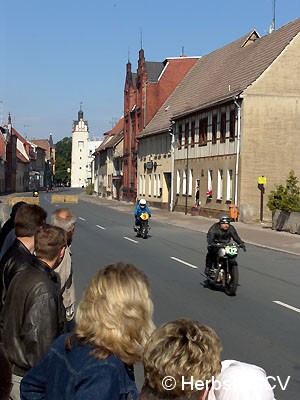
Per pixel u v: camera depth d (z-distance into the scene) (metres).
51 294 4.15
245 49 49.78
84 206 61.34
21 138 136.38
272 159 38.12
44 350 4.05
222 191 41.38
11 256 4.86
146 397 2.74
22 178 127.94
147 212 27.95
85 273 15.87
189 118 48.88
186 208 47.50
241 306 11.78
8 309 4.23
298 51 38.16
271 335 9.35
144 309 3.05
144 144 66.62
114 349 2.94
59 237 4.39
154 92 68.25
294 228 29.95
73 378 2.90
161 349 2.71
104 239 26.17
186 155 49.59
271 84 38.03
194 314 10.91
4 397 2.48
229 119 40.09
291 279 15.73
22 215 5.00
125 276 3.08
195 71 63.44
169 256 20.42
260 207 37.94
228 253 12.95
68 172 198.00
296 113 38.19
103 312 2.98
